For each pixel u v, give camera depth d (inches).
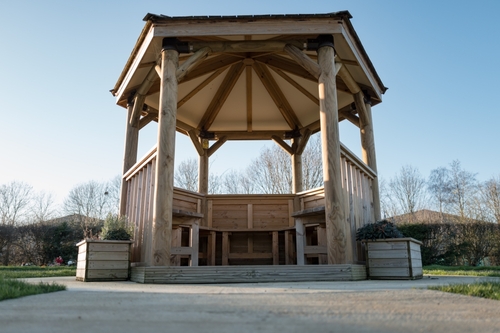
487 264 542.3
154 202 190.9
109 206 1061.1
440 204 974.4
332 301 80.0
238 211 326.3
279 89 346.3
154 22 215.3
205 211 323.0
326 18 217.5
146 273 164.7
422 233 521.7
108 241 189.3
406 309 68.5
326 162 201.3
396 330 49.8
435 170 994.1
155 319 57.9
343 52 241.4
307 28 217.8
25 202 945.5
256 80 338.3
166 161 194.2
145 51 230.1
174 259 264.1
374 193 266.1
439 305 74.3
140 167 229.8
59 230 632.4
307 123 378.6
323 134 206.2
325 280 171.2
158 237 184.7
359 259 214.8
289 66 304.7
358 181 236.4
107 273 186.7
